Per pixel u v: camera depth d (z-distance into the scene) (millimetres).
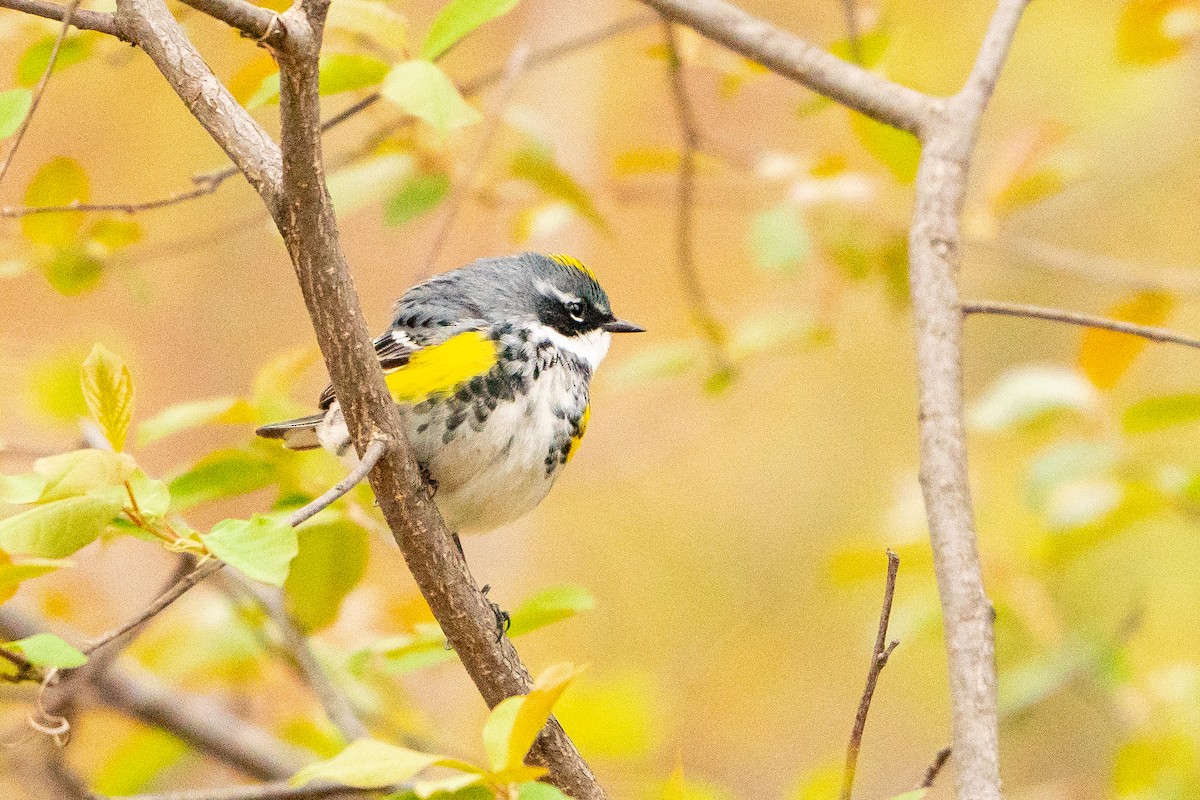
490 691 7004
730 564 19266
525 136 10867
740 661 17531
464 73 18312
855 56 10336
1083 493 10422
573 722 9555
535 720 5062
